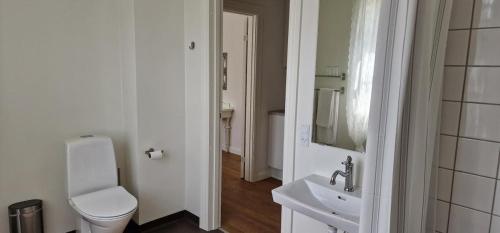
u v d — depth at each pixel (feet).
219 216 9.17
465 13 4.39
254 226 9.31
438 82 4.25
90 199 7.30
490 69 4.25
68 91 8.05
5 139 7.25
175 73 8.83
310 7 5.94
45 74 7.65
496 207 4.36
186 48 8.89
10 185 7.42
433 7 3.66
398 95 3.46
